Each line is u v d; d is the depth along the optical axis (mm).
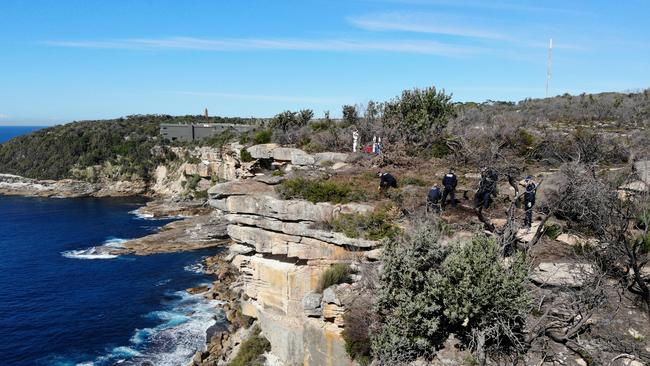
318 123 43281
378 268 16594
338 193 21297
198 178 83500
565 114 43312
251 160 38312
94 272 43469
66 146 99875
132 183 92562
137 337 30359
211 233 56031
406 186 22625
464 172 25578
